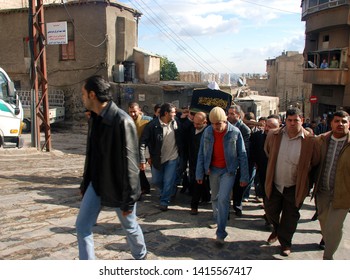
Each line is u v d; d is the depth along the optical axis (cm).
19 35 2364
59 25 1310
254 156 591
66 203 574
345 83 2259
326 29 2456
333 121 403
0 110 1137
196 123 572
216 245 443
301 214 596
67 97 2316
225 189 447
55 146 1664
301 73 5225
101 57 2202
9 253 389
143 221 518
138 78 2452
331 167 408
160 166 570
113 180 305
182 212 572
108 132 299
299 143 416
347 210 396
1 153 1100
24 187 668
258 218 570
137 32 2592
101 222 495
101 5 2150
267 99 3145
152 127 569
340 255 437
